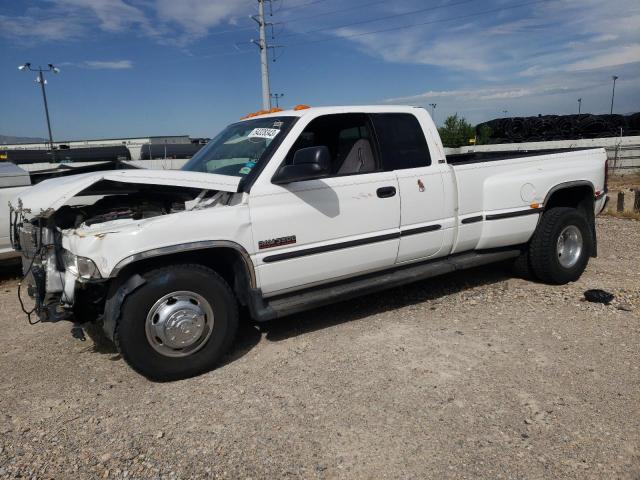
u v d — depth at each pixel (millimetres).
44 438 3156
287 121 4434
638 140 25188
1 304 6207
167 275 3717
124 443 3061
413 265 5012
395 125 4824
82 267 3602
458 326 4613
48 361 4363
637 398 3273
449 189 4973
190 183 3859
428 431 3020
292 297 4312
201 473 2752
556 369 3705
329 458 2824
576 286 5676
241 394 3584
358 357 4059
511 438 2914
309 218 4211
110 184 4590
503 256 5527
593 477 2574
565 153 5898
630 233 8789
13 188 6840
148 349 3701
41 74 35312
